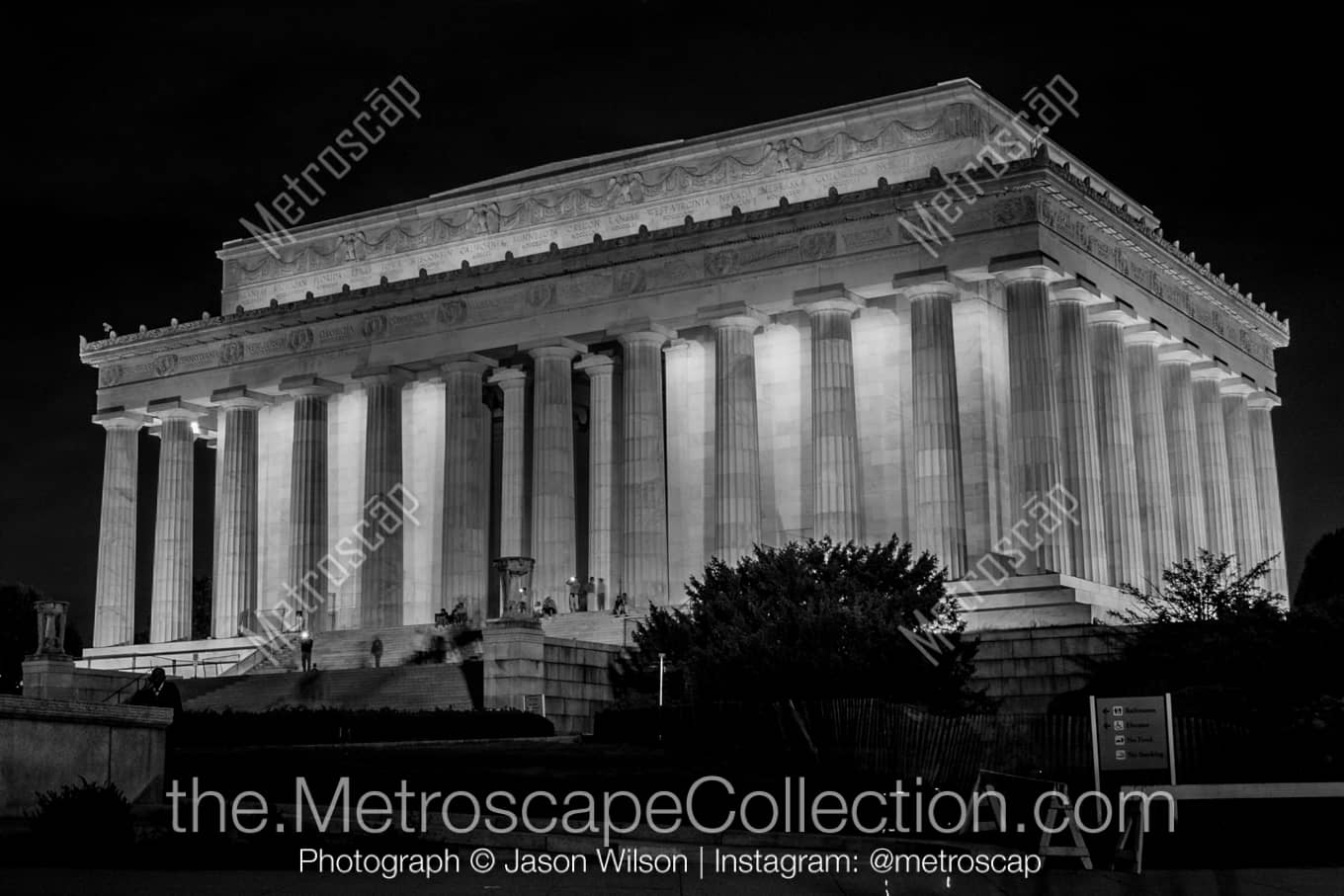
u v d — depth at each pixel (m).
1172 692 52.16
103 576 106.50
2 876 27.94
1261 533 103.69
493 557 102.88
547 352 91.94
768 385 90.75
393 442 97.50
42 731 35.34
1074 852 31.72
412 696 69.38
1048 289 80.75
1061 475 80.69
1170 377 94.88
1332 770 40.41
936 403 80.25
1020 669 65.06
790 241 85.69
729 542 84.50
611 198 97.62
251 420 102.94
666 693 64.81
